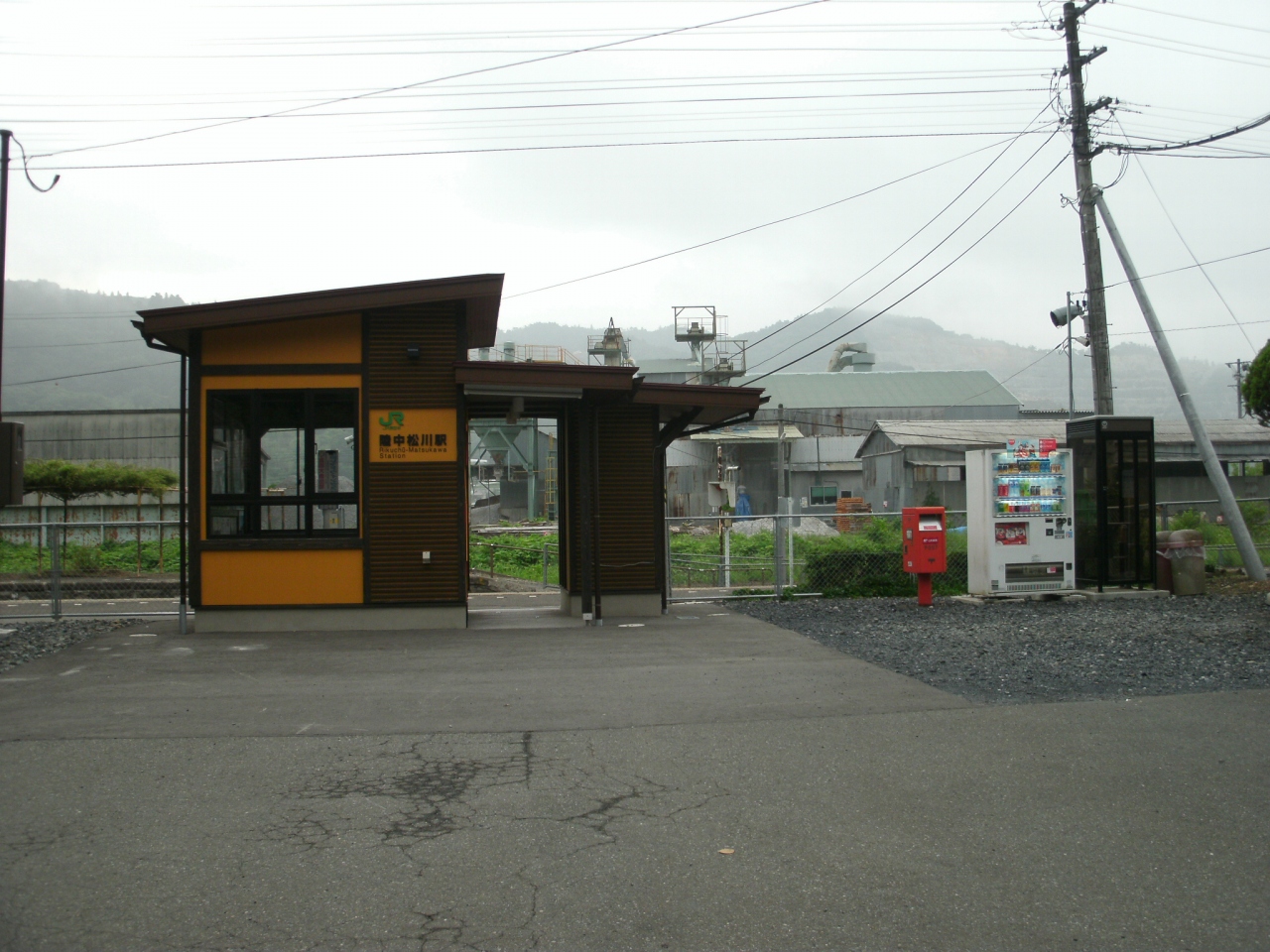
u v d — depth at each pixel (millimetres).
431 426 11758
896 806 5062
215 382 11547
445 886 4090
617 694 7715
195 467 11531
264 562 11555
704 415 13812
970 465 14195
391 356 11750
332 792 5281
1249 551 15836
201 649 10188
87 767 5734
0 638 10891
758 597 14789
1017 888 4090
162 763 5824
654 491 13273
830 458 50531
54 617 12555
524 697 7625
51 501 30969
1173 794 5227
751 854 4434
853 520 25719
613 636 11109
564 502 13852
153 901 3938
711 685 8047
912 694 7617
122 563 21953
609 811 4988
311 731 6574
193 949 3551
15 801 5125
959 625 11516
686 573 21891
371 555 11656
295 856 4402
